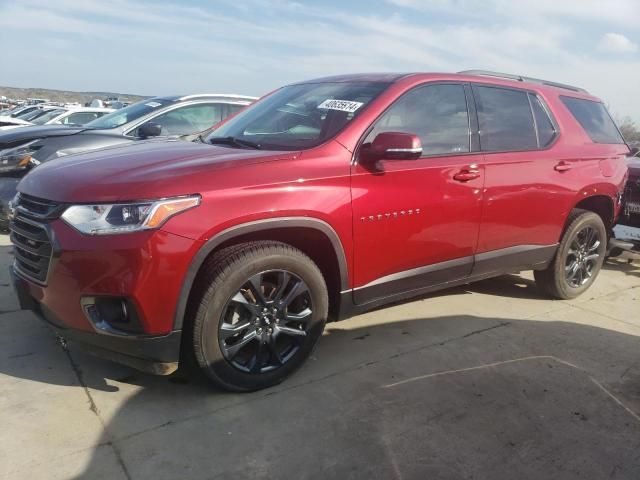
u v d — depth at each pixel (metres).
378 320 3.99
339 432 2.59
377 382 3.08
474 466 2.40
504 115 3.97
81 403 2.73
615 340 3.85
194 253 2.51
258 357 2.90
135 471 2.26
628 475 2.40
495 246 3.90
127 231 2.41
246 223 2.64
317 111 3.41
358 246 3.10
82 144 5.95
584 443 2.61
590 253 4.75
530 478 2.35
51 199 2.60
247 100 7.64
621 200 4.94
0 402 2.69
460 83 3.76
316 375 3.13
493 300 4.58
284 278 2.87
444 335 3.77
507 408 2.88
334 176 2.95
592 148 4.55
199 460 2.35
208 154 2.94
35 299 2.76
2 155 5.68
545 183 4.09
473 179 3.59
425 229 3.40
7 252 5.15
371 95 3.36
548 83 4.63
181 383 2.97
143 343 2.52
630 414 2.89
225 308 2.68
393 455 2.45
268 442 2.49
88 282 2.46
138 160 2.85
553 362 3.44
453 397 2.96
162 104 7.04
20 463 2.26
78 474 2.22
